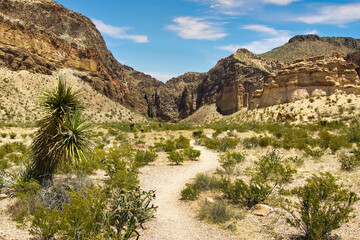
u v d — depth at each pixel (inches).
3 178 338.0
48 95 333.7
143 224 269.4
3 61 4409.5
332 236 219.6
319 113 2098.9
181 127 2027.6
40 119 315.9
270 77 3698.3
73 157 314.7
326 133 901.2
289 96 3302.2
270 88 3558.1
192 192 366.3
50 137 319.0
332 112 2021.4
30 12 6412.4
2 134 1062.4
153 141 1190.3
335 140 732.0
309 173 430.6
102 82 7416.3
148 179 475.2
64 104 336.2
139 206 258.1
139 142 1042.7
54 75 5334.6
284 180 381.4
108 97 7357.3
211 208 293.9
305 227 233.5
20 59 4638.3
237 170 493.0
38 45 5851.4
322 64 3336.6
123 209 239.6
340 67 3361.2
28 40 5575.8
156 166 600.4
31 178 309.0
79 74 6737.2
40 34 5994.1
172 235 243.0
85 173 412.8
